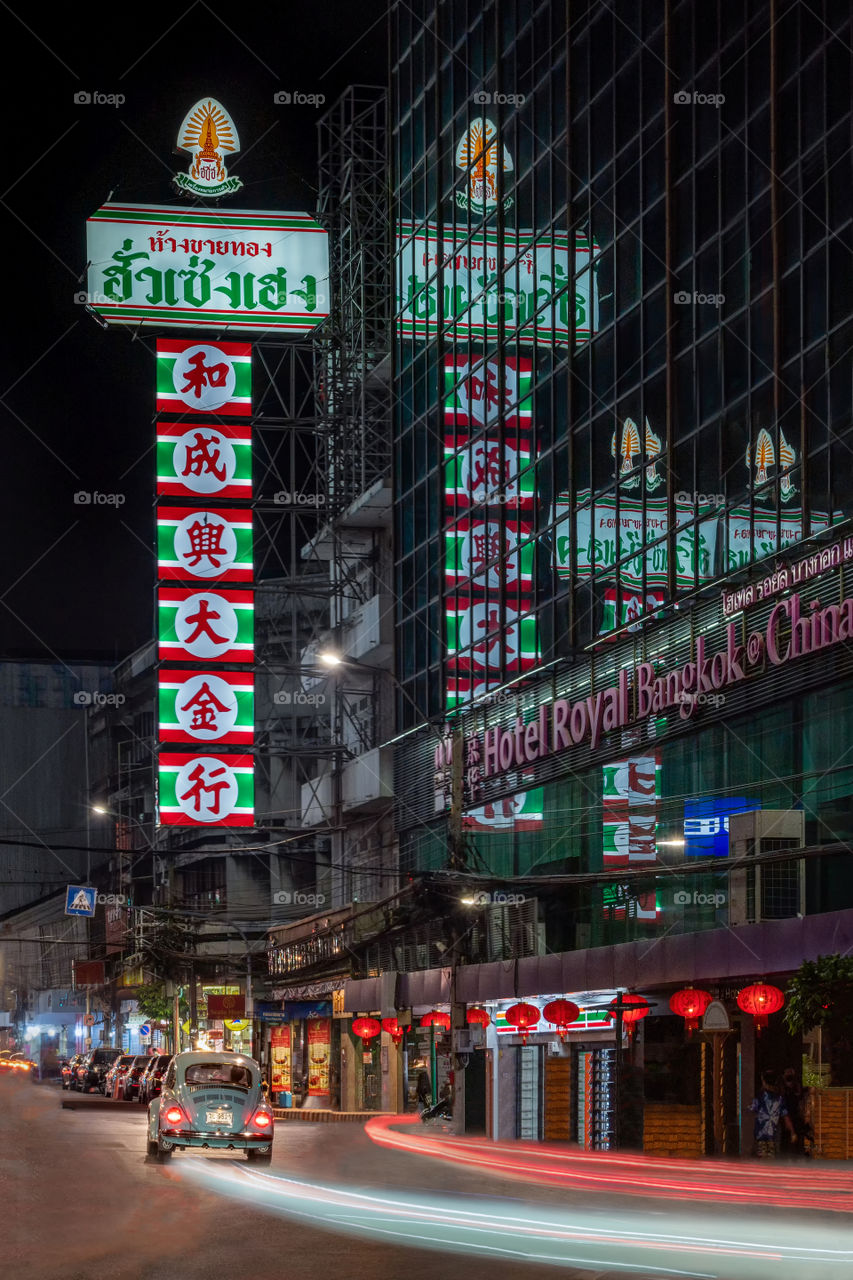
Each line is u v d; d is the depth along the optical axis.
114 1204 19.70
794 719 33.78
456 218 53.88
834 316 32.69
